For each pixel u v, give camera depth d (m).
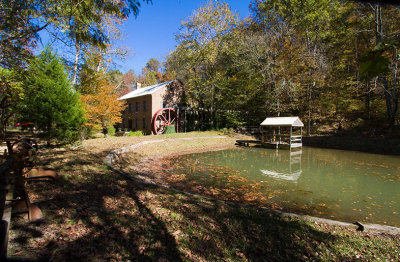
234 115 26.11
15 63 8.02
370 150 15.25
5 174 3.16
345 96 21.00
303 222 4.14
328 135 20.77
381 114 20.03
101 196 4.61
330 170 9.59
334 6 19.23
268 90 22.56
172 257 2.92
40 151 8.41
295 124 16.30
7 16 6.09
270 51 21.58
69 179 5.36
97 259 2.66
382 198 6.10
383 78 16.28
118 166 8.20
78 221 3.43
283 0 22.30
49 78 9.52
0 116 13.16
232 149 16.69
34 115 9.02
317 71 19.70
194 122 28.00
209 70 25.27
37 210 3.35
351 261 3.10
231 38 23.48
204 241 3.33
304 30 22.08
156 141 15.95
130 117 27.03
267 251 3.21
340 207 5.46
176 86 25.81
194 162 11.16
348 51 19.17
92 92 15.27
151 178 7.54
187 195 5.23
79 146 10.59
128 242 3.11
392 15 13.32
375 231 3.93
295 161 11.77
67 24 6.40
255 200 5.84
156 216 3.96
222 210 4.43
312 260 3.09
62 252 2.66
